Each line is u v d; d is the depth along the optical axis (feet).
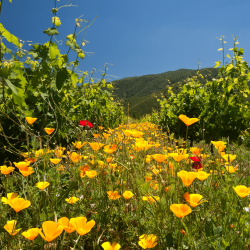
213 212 4.05
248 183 4.80
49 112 8.98
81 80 18.95
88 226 2.31
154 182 5.15
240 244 2.95
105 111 23.40
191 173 2.95
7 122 7.55
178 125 18.75
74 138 11.16
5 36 7.52
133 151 6.41
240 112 14.97
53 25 9.65
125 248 3.36
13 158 7.49
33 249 3.06
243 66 15.24
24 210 4.00
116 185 4.51
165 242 3.12
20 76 7.80
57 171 4.99
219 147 4.75
